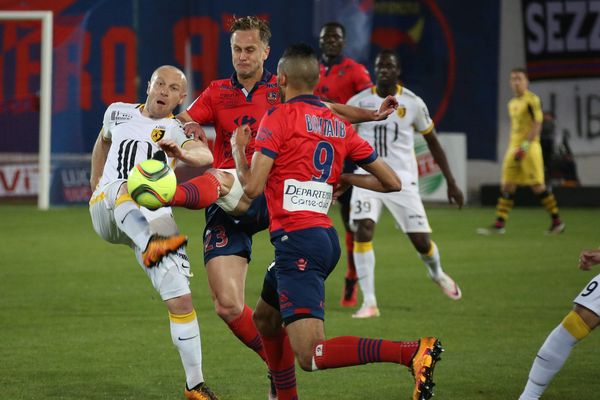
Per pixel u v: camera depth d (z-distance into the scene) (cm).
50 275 3894
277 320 1895
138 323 2948
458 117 7562
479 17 7512
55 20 7012
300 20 7138
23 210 6656
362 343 1675
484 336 2756
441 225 5906
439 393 2130
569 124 7550
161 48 7175
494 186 7294
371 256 3097
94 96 7038
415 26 7519
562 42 7525
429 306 3259
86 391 2142
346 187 1955
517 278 3844
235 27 2227
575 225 5900
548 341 1875
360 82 3716
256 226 2138
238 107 2244
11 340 2691
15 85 7144
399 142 3225
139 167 1784
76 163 6950
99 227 2162
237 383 2233
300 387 2202
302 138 1759
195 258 4419
